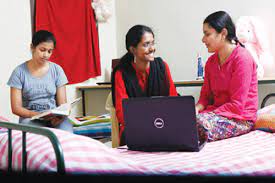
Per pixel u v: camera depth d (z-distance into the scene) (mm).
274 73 3248
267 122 2279
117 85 2352
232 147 1905
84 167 1272
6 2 3057
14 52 3113
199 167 1471
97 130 3129
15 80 2543
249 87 2246
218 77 2320
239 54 2242
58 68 2715
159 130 1767
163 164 1511
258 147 1883
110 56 4051
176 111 1725
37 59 2555
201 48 3635
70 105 2287
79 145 1350
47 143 1384
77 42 3730
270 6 3291
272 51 3297
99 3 3852
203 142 2018
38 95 2602
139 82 2385
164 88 2383
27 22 3248
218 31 2287
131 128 1821
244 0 3406
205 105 2479
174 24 3758
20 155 1363
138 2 3945
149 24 3887
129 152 1815
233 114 2205
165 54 3812
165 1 3795
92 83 3916
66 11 3646
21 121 2439
